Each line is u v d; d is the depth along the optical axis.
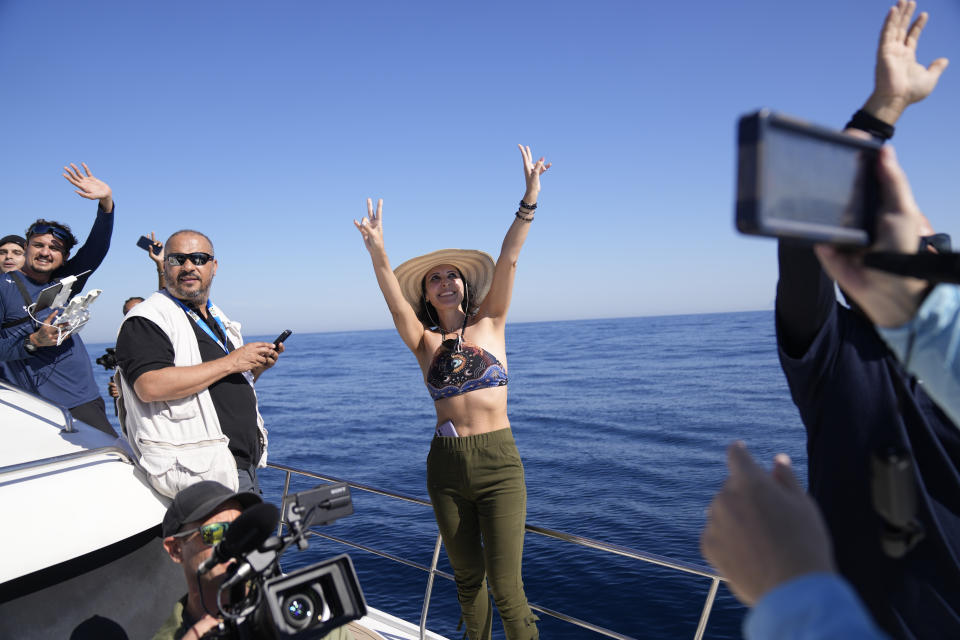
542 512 15.98
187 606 1.96
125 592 2.20
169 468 2.50
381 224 3.11
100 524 2.20
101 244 3.89
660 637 8.36
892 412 1.11
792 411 33.69
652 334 136.25
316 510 1.67
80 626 2.05
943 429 1.12
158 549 2.36
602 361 75.75
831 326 1.13
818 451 1.18
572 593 9.80
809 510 0.57
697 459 22.53
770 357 70.06
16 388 2.93
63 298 3.20
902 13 0.93
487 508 2.84
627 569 10.55
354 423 35.47
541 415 35.53
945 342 0.71
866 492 1.10
